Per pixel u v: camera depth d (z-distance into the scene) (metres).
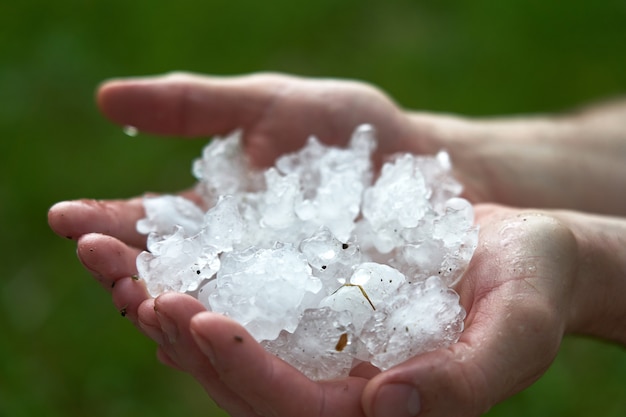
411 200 0.61
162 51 1.02
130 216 0.63
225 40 1.05
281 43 1.06
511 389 0.55
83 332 0.79
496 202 0.74
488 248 0.59
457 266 0.59
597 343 0.80
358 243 0.62
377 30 1.08
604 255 0.60
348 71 1.03
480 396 0.54
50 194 0.87
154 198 0.64
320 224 0.62
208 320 0.53
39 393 0.76
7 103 0.95
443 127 0.74
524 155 0.75
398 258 0.61
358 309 0.57
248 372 0.54
